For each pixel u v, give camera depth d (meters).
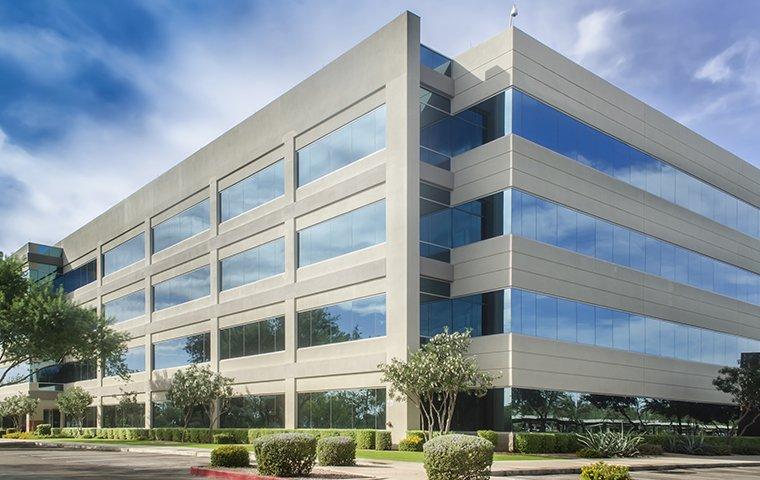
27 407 65.94
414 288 32.44
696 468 27.78
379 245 34.06
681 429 41.88
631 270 39.75
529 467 23.05
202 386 43.38
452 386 28.22
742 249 50.59
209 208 49.62
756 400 40.56
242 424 43.56
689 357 43.47
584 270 36.59
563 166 36.19
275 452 18.95
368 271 34.41
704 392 44.19
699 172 46.97
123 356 60.47
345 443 22.75
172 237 54.56
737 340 48.59
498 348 32.50
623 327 38.62
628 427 37.78
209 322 48.16
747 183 52.28
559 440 31.53
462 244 35.25
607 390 36.75
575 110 37.44
